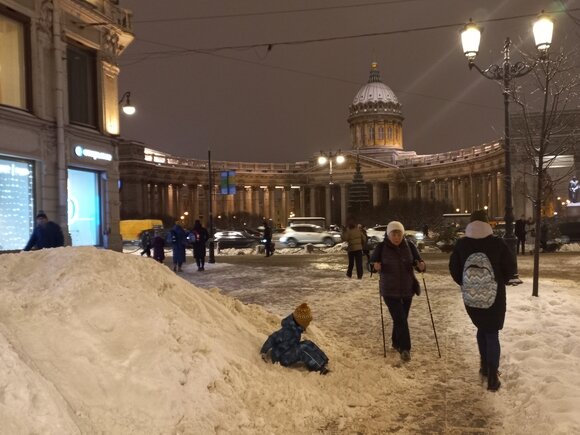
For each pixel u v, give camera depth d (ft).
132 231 187.93
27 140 65.72
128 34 86.48
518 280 46.75
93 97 80.43
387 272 25.02
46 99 69.46
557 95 44.91
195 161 377.50
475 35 48.42
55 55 70.18
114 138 83.71
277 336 20.81
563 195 138.62
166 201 357.20
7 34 64.69
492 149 308.60
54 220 70.08
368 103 412.16
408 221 220.43
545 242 96.17
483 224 20.95
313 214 414.82
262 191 426.51
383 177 391.45
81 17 75.92
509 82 51.13
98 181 81.61
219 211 397.19
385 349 25.55
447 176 362.94
